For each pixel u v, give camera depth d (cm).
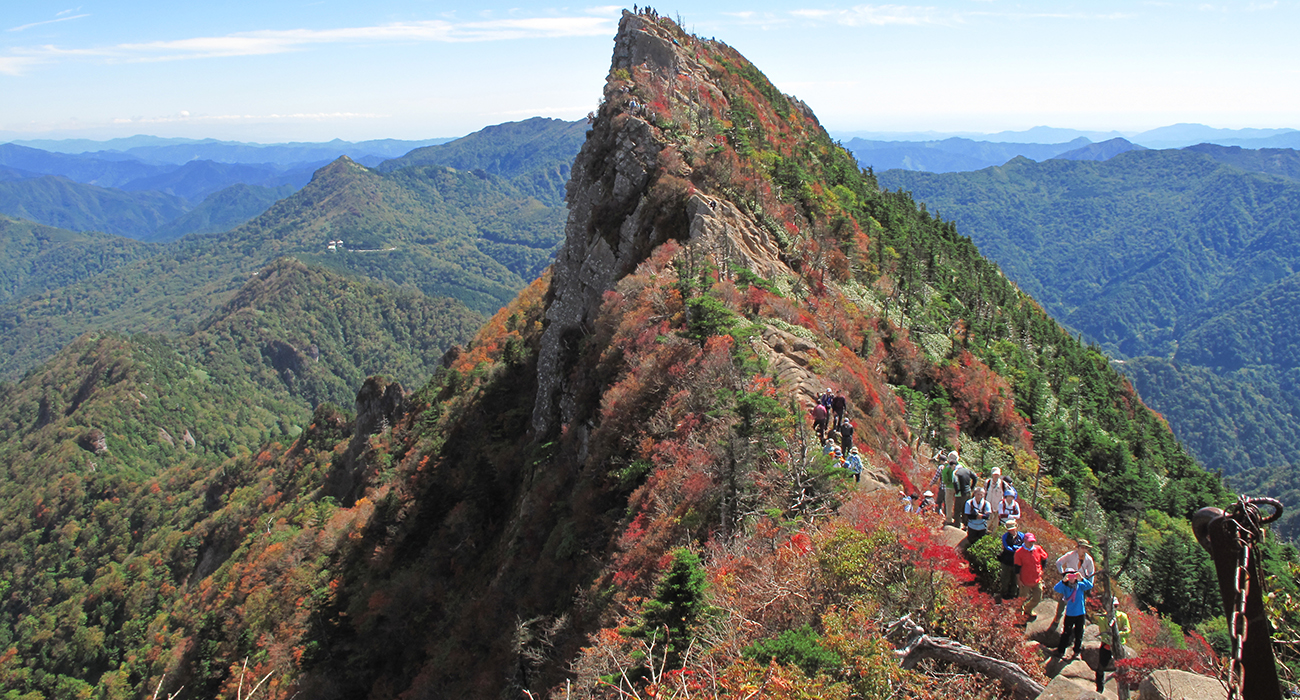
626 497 3594
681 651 1620
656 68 8144
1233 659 469
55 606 13350
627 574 2755
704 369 3609
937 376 6341
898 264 8250
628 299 5400
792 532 2019
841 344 5194
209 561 12362
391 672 5569
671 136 6844
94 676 11156
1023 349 9606
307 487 12488
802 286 5794
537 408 6812
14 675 11344
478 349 11312
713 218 5741
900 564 1680
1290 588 1417
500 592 4644
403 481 8219
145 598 12088
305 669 6025
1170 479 8744
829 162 10825
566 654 2881
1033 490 5344
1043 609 1702
